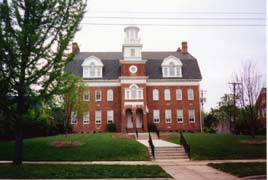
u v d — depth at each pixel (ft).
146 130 147.13
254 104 111.24
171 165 65.05
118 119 153.89
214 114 227.40
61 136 105.50
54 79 59.47
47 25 58.13
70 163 66.39
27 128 113.70
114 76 157.69
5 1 56.13
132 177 47.98
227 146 86.53
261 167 56.03
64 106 94.84
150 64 164.35
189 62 166.20
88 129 153.07
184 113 157.48
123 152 78.69
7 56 55.01
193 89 159.63
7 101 57.77
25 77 57.41
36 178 48.08
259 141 93.09
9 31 55.67
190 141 94.27
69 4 59.00
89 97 155.02
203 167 61.46
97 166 58.80
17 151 62.08
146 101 151.84
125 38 154.81
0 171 52.65
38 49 56.03
